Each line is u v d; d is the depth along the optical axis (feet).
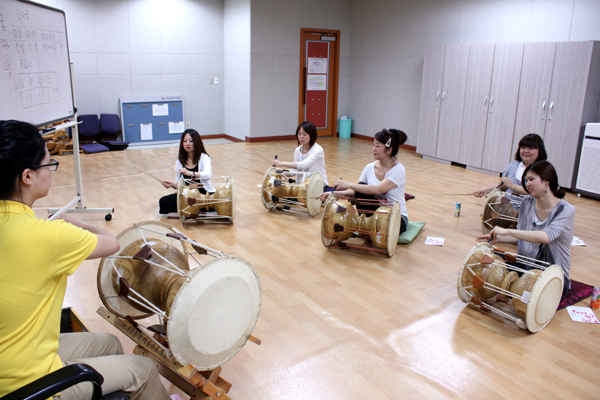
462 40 25.67
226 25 31.71
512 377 7.40
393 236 12.01
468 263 9.42
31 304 3.98
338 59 33.78
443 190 19.76
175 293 5.36
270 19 30.07
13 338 3.93
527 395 6.97
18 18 9.58
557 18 21.12
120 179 20.53
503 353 8.05
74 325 6.87
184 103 31.50
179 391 6.91
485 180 21.77
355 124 34.60
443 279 10.98
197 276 5.11
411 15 28.60
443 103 25.25
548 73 20.11
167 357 5.54
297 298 9.88
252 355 7.81
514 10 22.84
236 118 32.32
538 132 20.80
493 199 13.83
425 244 13.26
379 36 31.27
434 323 9.00
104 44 28.09
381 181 12.70
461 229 14.65
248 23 29.35
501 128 22.33
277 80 31.42
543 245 9.56
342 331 8.63
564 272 9.53
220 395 5.82
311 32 32.09
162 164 24.03
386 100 31.42
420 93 28.76
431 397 6.88
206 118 32.78
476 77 23.18
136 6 28.60
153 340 5.88
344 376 7.32
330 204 12.36
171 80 30.71
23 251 3.89
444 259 12.20
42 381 3.75
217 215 14.61
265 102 31.27
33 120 10.25
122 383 4.95
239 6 29.99
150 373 5.21
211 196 14.12
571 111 19.45
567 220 9.09
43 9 10.90
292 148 29.53
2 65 8.86
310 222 15.08
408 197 17.53
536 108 20.75
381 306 9.62
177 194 14.12
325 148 29.76
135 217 15.11
